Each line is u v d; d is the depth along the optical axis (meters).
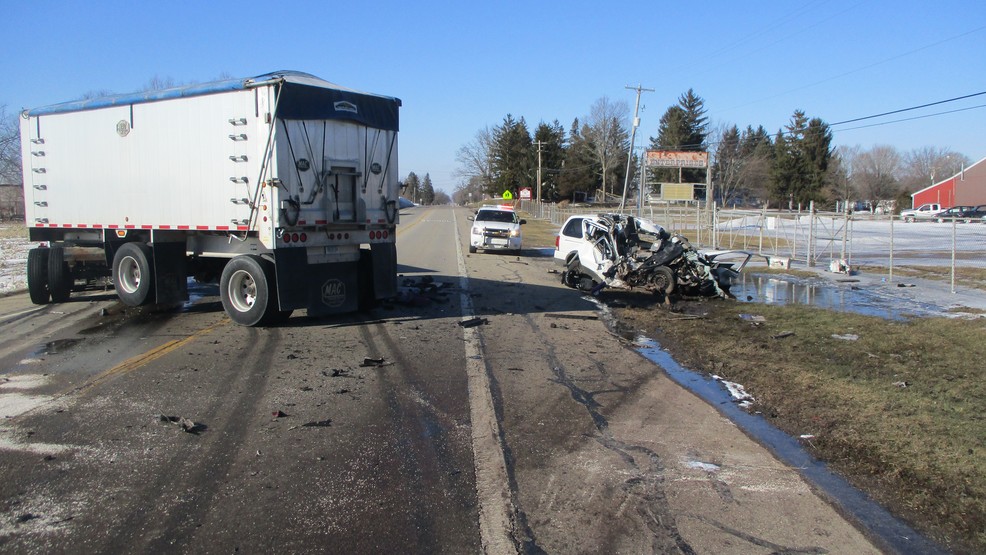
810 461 5.20
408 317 11.40
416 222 51.34
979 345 9.48
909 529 4.11
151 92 10.61
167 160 10.58
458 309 12.38
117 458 5.05
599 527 4.09
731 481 4.81
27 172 12.88
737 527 4.11
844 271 19.70
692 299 14.31
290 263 9.84
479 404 6.56
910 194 86.31
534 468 5.00
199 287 14.84
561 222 54.91
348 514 4.20
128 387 6.93
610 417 6.27
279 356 8.38
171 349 8.70
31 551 3.70
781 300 14.46
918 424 6.01
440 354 8.70
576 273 15.87
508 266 21.17
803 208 82.56
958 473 4.92
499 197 105.50
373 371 7.74
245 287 10.30
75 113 11.92
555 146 105.94
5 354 8.39
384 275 11.36
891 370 8.09
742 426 6.04
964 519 4.23
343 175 10.43
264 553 3.72
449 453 5.27
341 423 5.93
